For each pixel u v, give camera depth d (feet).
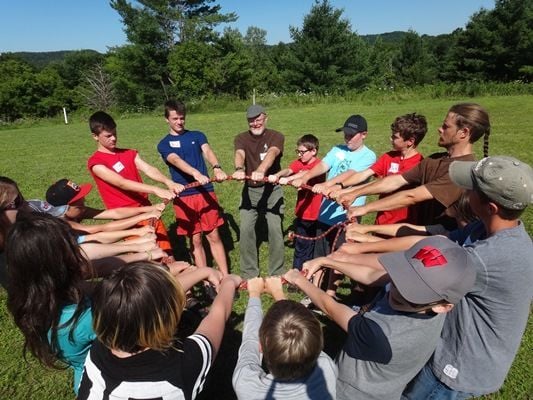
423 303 5.63
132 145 48.70
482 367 6.71
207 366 5.85
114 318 4.99
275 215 15.37
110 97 147.95
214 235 15.43
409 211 11.78
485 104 71.67
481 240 6.48
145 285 5.11
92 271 6.64
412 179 10.53
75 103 186.70
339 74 140.46
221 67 142.51
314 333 5.95
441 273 5.57
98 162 12.78
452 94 89.40
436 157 10.25
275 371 6.03
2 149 49.34
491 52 135.64
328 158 14.28
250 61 150.51
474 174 6.31
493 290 6.23
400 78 183.52
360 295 13.78
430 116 61.98
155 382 5.27
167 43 146.20
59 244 5.98
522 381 10.46
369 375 6.43
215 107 91.50
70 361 6.77
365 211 10.27
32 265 5.83
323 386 6.23
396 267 5.84
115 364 5.30
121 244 9.18
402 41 196.34
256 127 15.19
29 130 74.28
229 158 38.24
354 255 8.58
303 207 14.87
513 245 6.09
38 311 5.99
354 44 139.54
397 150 12.35
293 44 144.87
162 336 5.22
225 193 26.45
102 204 25.84
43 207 10.35
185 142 14.60
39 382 11.09
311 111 76.07
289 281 8.14
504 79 137.08
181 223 15.06
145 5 144.87
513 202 5.90
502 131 44.60
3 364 11.75
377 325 6.14
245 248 15.71
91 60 242.37
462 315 6.68
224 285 7.81
